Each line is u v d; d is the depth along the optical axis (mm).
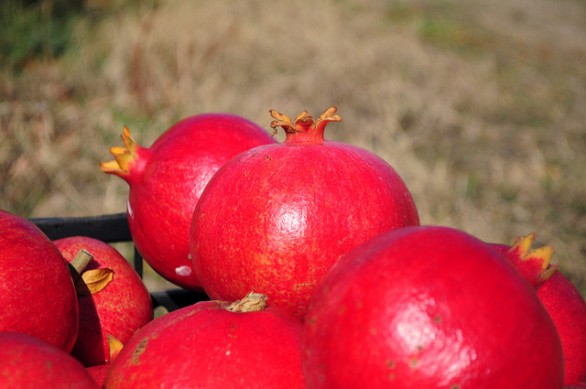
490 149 1699
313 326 357
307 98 1783
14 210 1221
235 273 429
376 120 1726
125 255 1096
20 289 393
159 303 587
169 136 526
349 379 341
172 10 1948
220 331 376
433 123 1784
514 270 352
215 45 1851
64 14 1827
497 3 3186
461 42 2488
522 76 2262
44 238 418
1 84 1472
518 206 1413
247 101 1657
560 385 352
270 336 377
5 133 1344
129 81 1572
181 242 509
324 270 419
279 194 421
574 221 1374
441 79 2068
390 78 1960
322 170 427
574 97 2150
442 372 331
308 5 2332
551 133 1836
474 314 334
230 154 508
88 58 1643
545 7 3293
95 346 473
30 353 345
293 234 416
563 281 464
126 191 1308
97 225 586
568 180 1555
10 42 1634
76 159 1348
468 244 352
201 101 1591
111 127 1422
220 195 438
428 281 340
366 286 346
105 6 1903
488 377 331
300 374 372
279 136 1226
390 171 450
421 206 1339
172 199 504
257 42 1999
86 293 474
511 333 335
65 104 1487
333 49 2049
